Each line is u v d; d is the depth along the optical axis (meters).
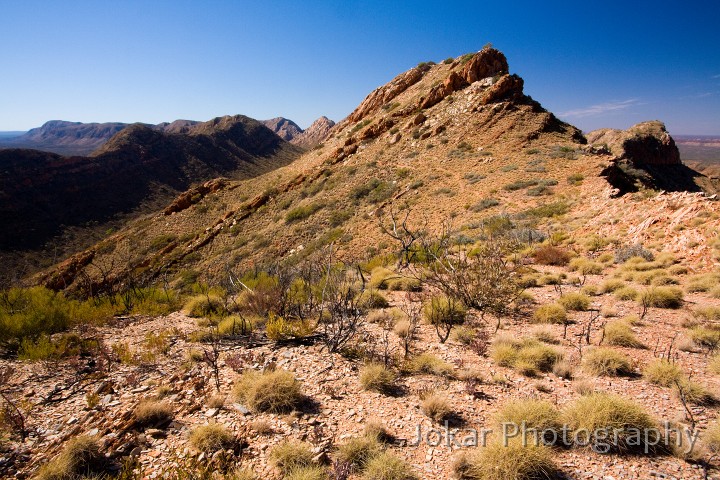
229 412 4.47
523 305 8.49
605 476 3.31
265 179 62.50
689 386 4.48
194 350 6.46
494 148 39.97
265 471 3.47
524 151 37.38
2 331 6.84
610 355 5.27
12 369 5.81
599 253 13.14
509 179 31.42
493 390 4.89
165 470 3.48
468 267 8.93
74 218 95.38
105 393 5.00
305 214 41.91
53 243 83.75
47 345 6.33
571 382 5.06
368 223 32.97
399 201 35.75
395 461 3.45
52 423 4.33
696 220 11.88
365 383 5.01
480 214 25.94
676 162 90.94
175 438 3.99
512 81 47.22
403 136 51.59
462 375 5.27
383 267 12.90
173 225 53.44
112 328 8.09
